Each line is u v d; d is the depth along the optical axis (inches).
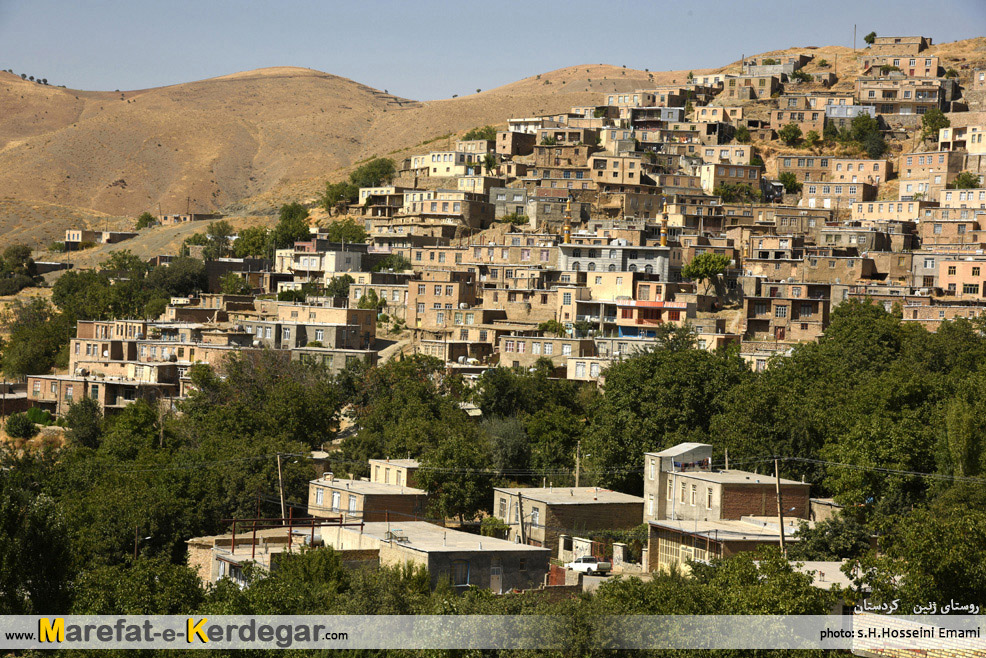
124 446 5044.3
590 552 3850.9
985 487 3506.4
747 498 3838.6
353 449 5068.9
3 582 2674.7
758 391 4630.9
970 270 7706.7
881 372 5506.9
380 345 7588.6
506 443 4781.0
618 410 4926.2
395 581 2913.4
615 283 7721.5
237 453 4579.2
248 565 3129.9
